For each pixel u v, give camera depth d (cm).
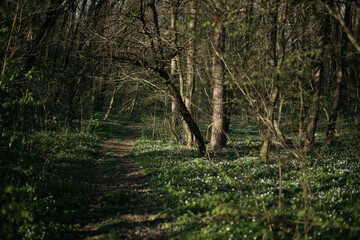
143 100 2830
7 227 701
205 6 1027
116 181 1305
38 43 1216
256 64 904
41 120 1298
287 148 798
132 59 1491
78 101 2258
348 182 975
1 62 913
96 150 2081
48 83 1301
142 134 3278
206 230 712
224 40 1423
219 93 2011
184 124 2211
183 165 1528
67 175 1209
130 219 863
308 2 1031
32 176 1005
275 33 1339
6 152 826
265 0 1199
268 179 1120
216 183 1119
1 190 817
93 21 1736
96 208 951
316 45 1675
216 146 2223
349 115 1789
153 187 1181
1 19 900
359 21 1584
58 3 1221
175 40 1401
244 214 732
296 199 880
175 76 2303
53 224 761
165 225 810
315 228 676
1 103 873
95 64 1557
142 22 1426
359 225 662
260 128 846
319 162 1339
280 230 690
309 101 1598
